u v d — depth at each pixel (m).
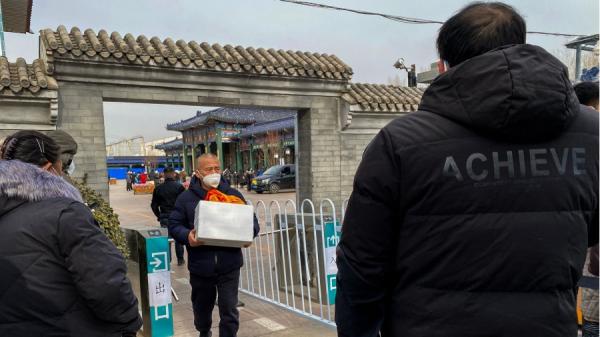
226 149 47.78
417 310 1.25
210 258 3.42
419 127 1.27
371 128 9.47
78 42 6.97
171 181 7.65
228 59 7.94
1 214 1.69
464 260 1.20
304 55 9.19
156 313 3.70
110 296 1.72
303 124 9.16
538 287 1.19
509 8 1.34
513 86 1.14
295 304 5.07
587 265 2.46
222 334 3.52
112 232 3.29
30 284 1.63
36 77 6.70
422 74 8.88
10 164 1.76
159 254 3.74
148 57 7.34
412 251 1.27
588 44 8.10
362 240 1.30
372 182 1.28
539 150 1.22
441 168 1.21
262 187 27.98
